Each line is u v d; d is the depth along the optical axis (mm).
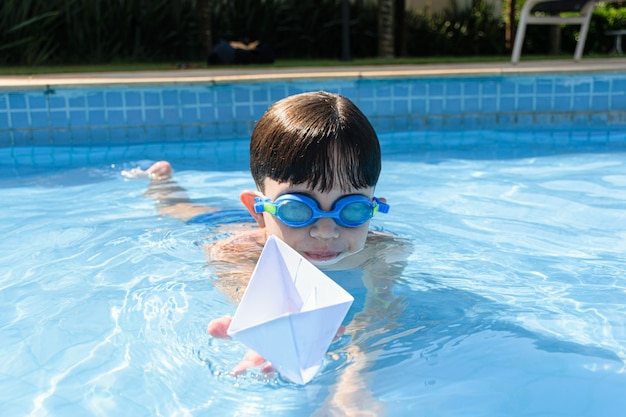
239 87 4609
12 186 3191
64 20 8016
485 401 1207
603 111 4980
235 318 1176
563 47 11094
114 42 8391
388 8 8164
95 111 4441
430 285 1778
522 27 6238
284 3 9508
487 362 1352
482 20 10492
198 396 1234
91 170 3588
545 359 1362
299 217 1579
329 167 1555
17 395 1250
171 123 4559
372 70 5633
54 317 1590
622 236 2283
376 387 1262
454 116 4891
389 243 2105
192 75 5359
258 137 1701
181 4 8898
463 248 2121
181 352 1396
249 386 1267
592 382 1270
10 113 4316
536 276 1864
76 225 2447
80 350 1417
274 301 1222
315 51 9586
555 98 4934
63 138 4430
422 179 3295
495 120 4934
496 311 1607
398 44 9039
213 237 2205
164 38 8719
